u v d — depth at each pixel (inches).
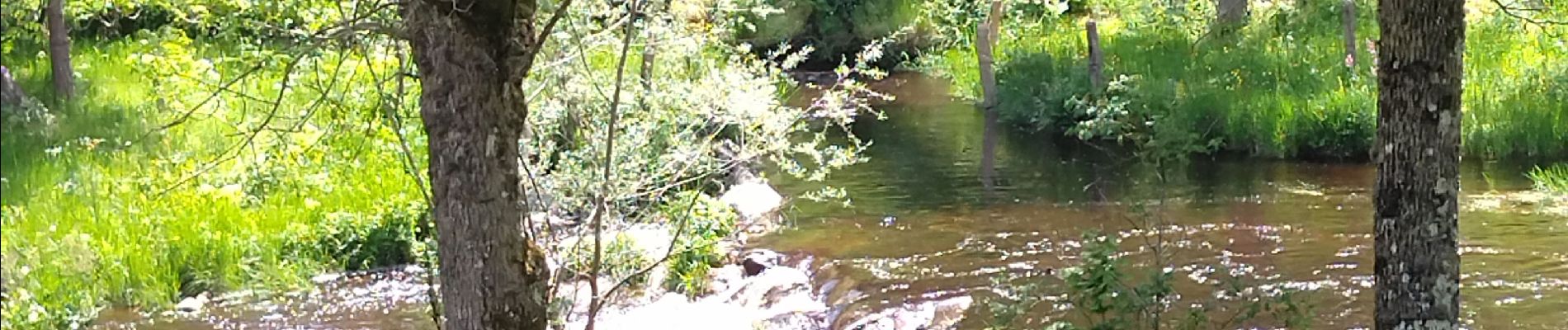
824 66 921.5
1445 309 192.4
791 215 427.5
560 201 267.1
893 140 589.3
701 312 314.2
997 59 743.1
